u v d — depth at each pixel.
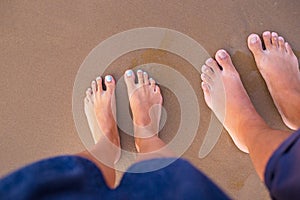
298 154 0.86
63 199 0.65
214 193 0.78
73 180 0.71
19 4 1.26
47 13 1.26
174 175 0.83
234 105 1.25
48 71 1.28
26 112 1.30
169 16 1.27
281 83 1.25
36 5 1.26
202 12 1.26
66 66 1.28
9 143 1.31
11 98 1.29
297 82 1.26
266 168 0.97
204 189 0.75
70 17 1.27
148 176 0.87
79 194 0.68
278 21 1.26
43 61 1.28
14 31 1.26
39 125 1.30
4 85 1.28
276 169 0.91
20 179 0.71
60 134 1.30
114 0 1.26
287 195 0.84
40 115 1.30
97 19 1.27
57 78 1.29
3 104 1.29
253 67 1.28
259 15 1.26
